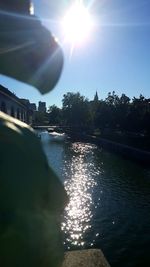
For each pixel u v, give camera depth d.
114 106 82.25
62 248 0.74
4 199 0.67
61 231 0.76
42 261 0.69
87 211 20.97
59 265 0.73
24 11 0.74
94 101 111.06
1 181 0.67
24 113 58.12
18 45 0.71
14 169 0.69
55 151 56.47
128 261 14.43
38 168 0.73
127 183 30.69
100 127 92.62
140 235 17.02
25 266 0.67
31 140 0.75
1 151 0.69
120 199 24.33
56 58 0.72
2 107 35.75
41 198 0.72
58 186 0.76
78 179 32.28
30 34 0.72
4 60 0.71
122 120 72.50
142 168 40.16
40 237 0.70
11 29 0.71
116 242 16.23
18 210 0.68
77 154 52.91
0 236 0.65
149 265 14.07
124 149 57.06
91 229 17.80
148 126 59.44
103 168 39.59
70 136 93.88
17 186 0.68
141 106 65.94
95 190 27.31
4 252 0.65
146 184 30.31
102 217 19.83
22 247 0.67
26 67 0.71
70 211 20.67
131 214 20.45
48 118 159.62
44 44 0.72
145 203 23.20
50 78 0.72
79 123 119.31
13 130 0.73
